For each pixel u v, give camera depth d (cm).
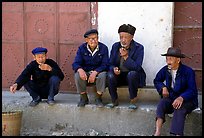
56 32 630
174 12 611
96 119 555
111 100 582
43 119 568
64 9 624
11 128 525
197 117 527
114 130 552
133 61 533
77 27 623
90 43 545
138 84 539
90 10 614
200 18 608
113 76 529
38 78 557
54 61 582
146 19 590
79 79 533
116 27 599
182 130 474
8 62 648
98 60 555
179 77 501
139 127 545
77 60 552
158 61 595
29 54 642
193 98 491
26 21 637
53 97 567
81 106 555
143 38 595
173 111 501
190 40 614
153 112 537
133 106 541
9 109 576
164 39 590
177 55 491
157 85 510
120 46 552
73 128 563
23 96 616
